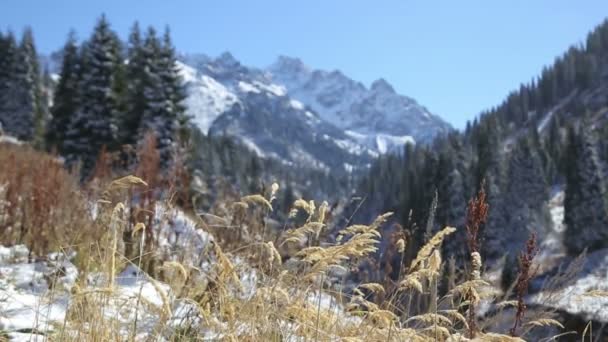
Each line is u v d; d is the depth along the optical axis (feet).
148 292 11.57
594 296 9.97
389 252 11.46
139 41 117.70
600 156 206.49
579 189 164.45
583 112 423.23
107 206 15.16
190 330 9.51
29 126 161.58
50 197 18.98
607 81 458.91
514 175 202.90
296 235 9.87
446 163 166.09
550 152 294.87
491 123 290.15
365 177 367.66
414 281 9.11
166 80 101.40
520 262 10.30
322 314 9.71
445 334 9.97
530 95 513.45
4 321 9.57
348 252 9.63
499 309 10.71
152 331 8.63
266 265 10.23
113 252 8.73
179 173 21.57
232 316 9.10
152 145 24.11
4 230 18.81
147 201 18.15
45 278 13.28
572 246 161.58
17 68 164.66
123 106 113.29
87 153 103.14
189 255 13.88
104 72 110.52
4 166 25.34
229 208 16.83
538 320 9.89
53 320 8.94
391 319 9.24
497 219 168.14
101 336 8.21
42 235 16.94
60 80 119.96
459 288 9.46
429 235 10.41
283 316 9.28
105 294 8.58
